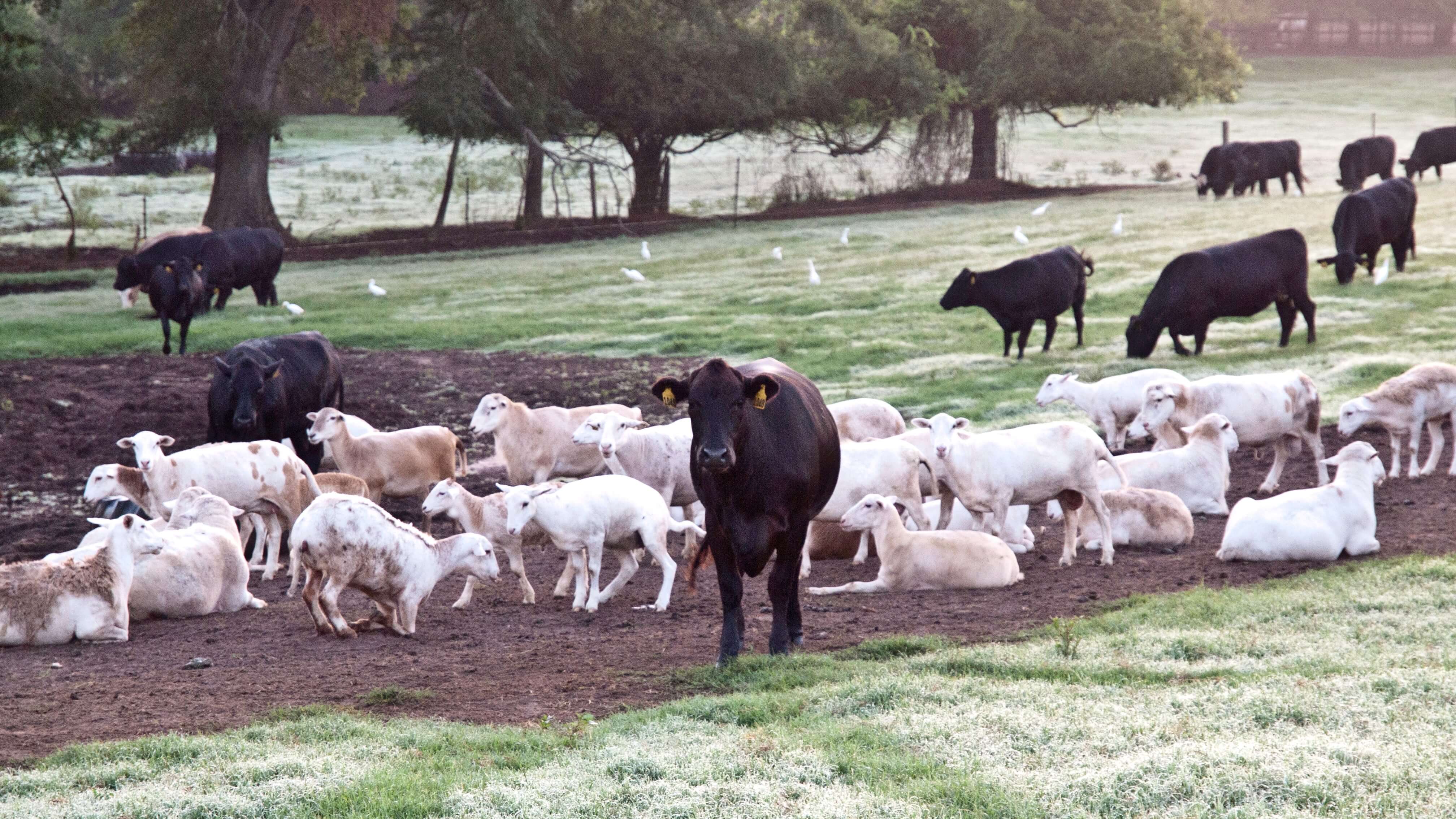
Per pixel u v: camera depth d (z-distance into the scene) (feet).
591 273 113.70
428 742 21.58
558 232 147.64
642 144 167.63
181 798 18.80
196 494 36.19
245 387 48.73
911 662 25.62
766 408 27.55
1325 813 17.04
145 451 38.88
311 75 169.27
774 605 28.14
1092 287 90.22
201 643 30.91
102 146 138.51
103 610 30.89
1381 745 18.99
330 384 55.21
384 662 28.50
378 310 97.09
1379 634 25.57
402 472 45.85
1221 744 19.35
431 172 209.97
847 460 37.55
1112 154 218.59
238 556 35.17
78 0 216.33
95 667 28.45
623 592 36.63
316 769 20.02
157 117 136.67
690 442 42.27
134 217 160.25
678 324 85.76
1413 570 30.94
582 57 152.97
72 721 23.77
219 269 94.79
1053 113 186.50
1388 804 17.08
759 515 27.40
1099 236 115.65
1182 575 33.81
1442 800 17.04
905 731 20.97
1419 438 44.42
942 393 62.49
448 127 140.77
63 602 30.45
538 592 37.11
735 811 18.03
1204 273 64.23
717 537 27.58
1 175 202.49
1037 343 74.18
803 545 29.71
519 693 25.55
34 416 60.80
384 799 18.57
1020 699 22.47
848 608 32.53
